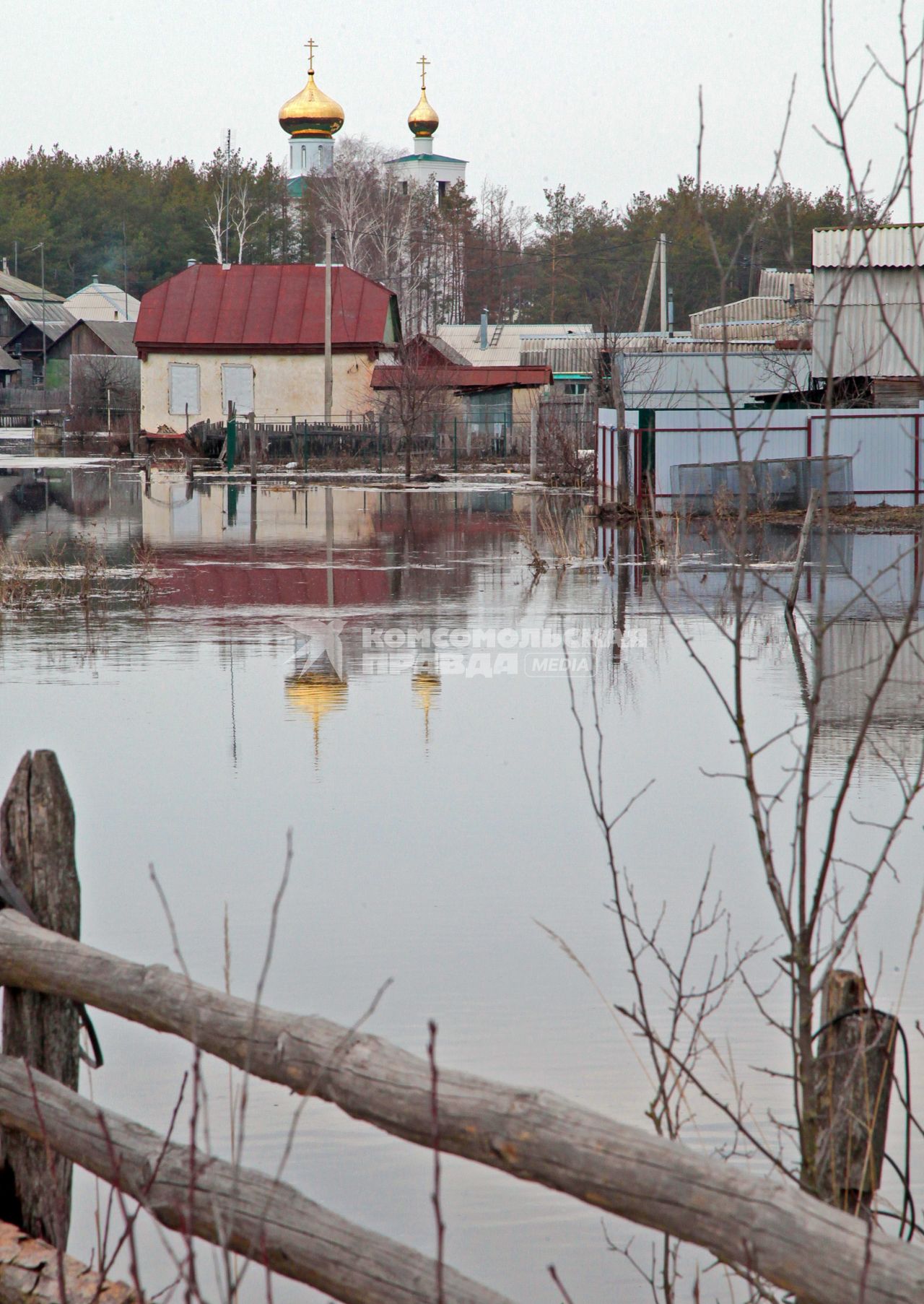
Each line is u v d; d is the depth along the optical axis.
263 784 15.62
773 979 10.01
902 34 5.42
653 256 175.38
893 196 5.45
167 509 59.12
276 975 10.14
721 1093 8.26
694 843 13.50
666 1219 4.16
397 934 10.98
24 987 6.22
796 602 30.53
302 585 34.56
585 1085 8.32
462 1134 4.61
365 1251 4.82
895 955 10.45
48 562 37.91
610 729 18.33
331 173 181.50
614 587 33.84
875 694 5.29
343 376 99.62
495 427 98.81
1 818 6.43
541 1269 6.57
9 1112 6.06
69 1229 6.54
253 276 101.69
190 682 21.62
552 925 11.18
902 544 42.69
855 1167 5.48
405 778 15.94
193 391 100.62
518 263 197.50
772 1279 3.94
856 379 55.09
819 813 14.37
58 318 185.00
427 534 48.28
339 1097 4.96
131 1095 8.32
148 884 12.27
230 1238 5.03
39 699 20.20
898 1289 3.68
